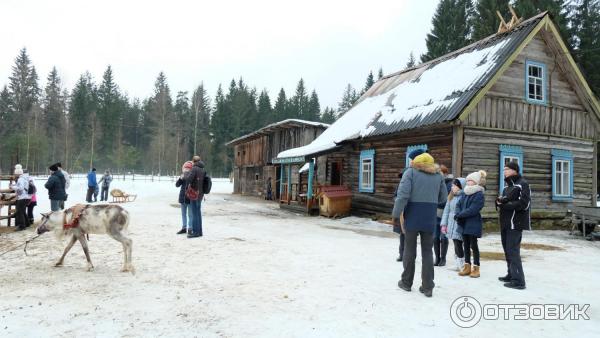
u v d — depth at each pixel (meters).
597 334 4.25
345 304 4.97
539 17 14.72
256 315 4.54
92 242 9.02
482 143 14.05
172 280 5.96
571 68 15.68
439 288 5.84
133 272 6.35
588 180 16.56
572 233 13.25
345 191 17.20
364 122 18.47
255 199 29.34
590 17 29.39
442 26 39.25
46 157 59.88
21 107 69.19
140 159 78.00
